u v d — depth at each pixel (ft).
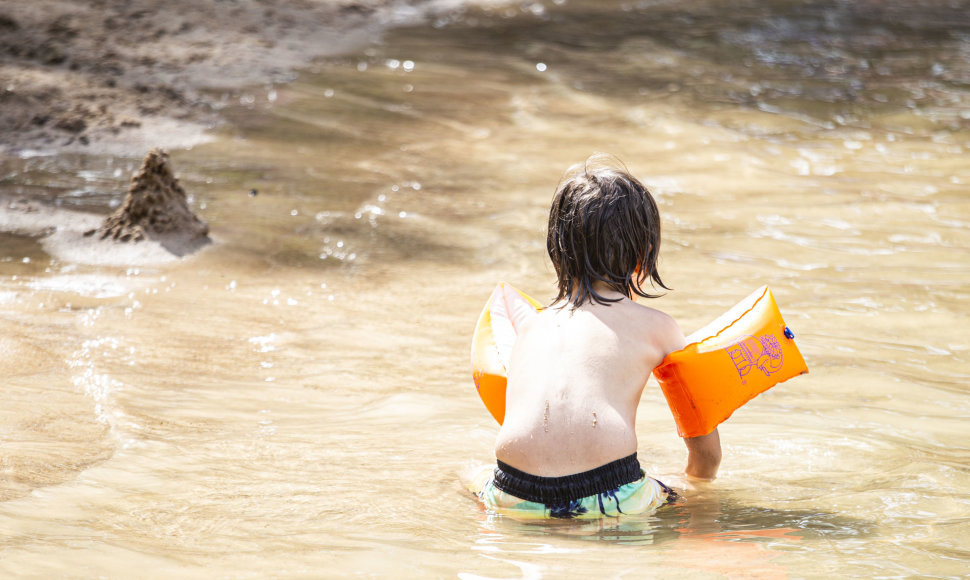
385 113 40.78
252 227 28.43
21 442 15.28
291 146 35.91
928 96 46.29
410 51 51.06
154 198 26.89
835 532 12.23
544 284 24.91
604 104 44.11
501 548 11.63
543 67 49.83
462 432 16.44
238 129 37.06
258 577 10.73
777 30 58.90
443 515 12.87
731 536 12.09
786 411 17.38
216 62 44.16
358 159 35.19
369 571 10.89
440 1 63.00
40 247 25.84
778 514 12.94
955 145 39.14
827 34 58.18
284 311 22.93
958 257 26.89
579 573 10.80
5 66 38.58
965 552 11.51
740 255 27.14
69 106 36.09
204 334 21.24
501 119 41.22
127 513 12.76
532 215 30.30
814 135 40.52
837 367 19.51
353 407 17.65
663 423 17.12
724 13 62.64
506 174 34.37
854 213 30.96
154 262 25.59
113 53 42.55
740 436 16.19
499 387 14.61
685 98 45.32
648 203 14.51
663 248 27.63
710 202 32.01
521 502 12.99
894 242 28.25
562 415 13.16
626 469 13.03
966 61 52.49
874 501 13.42
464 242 28.12
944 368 19.53
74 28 44.32
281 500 13.32
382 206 30.71
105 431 15.94
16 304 22.27
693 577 10.67
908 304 23.34
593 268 14.23
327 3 57.26
